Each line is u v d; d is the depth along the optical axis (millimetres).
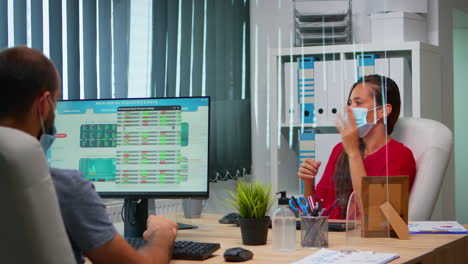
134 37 2842
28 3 2234
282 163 3316
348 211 1519
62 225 768
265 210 1522
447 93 3590
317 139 3041
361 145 2209
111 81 2613
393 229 1597
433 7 3494
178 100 1684
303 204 1508
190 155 1667
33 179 727
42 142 983
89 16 2488
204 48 3287
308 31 3311
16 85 918
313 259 1278
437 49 3375
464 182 4676
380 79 2275
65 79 2371
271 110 3303
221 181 3389
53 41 2309
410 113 3166
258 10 3602
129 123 1702
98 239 988
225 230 1770
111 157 1701
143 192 1673
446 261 1526
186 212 2061
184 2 3135
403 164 2131
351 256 1313
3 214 720
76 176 997
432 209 2076
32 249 729
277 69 3330
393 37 3256
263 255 1365
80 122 1724
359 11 3463
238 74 3490
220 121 3363
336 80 3143
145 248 1170
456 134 4684
